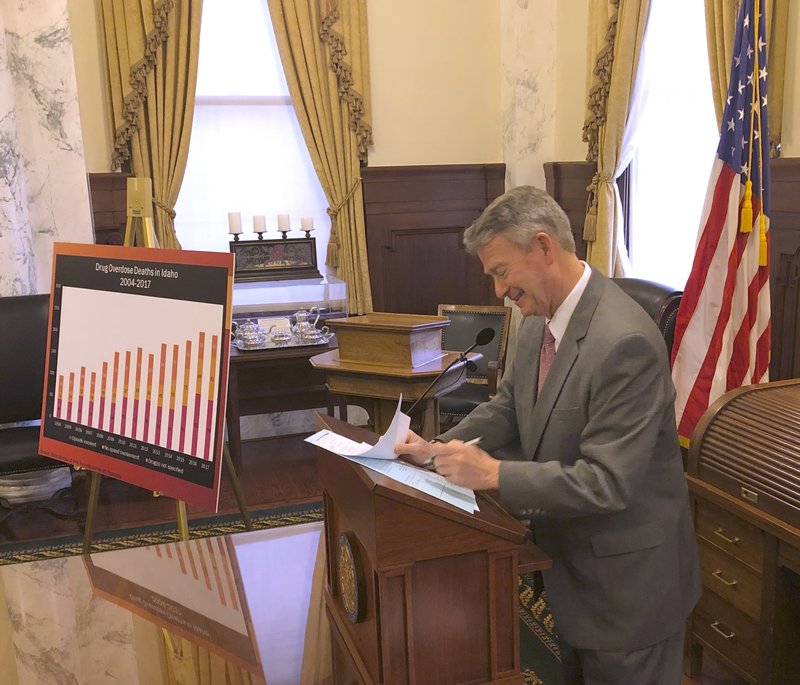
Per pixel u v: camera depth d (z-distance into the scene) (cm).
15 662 179
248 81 486
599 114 445
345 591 162
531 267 168
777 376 347
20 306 388
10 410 383
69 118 412
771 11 330
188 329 229
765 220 311
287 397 502
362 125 498
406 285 531
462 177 529
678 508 175
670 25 416
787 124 340
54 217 420
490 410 201
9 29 399
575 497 156
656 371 162
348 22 486
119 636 190
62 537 385
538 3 507
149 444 237
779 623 224
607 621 172
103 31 453
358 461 153
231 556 226
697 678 261
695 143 407
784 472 222
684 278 422
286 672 173
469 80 530
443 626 144
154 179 468
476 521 140
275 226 505
